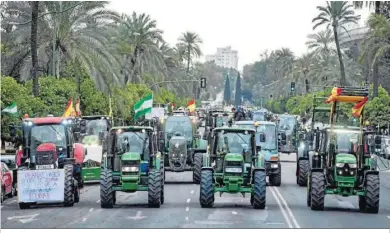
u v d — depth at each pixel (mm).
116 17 87500
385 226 34844
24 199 42656
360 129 41719
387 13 128750
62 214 39656
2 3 82688
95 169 58156
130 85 121812
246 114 116438
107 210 41344
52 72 84750
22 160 45375
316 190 40906
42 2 82188
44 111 75438
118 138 42906
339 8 130125
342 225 35000
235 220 36625
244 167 41812
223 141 42219
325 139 42656
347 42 167000
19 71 88000
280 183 57562
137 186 42312
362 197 41875
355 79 158250
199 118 132375
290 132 95938
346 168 40281
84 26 85938
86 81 97312
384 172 79750
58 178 43094
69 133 46125
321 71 162750
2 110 69312
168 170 60406
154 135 43406
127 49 124812
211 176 41875
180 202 45562
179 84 189875
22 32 82875
